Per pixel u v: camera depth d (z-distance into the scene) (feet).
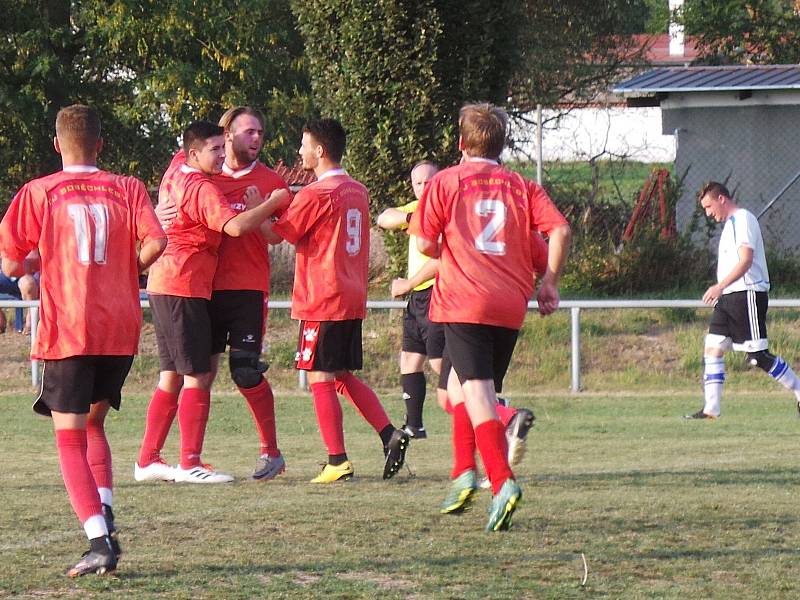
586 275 180.04
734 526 58.13
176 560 51.03
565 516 60.95
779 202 205.16
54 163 237.04
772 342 143.84
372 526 58.59
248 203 76.18
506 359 59.82
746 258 111.75
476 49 144.97
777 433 104.01
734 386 137.18
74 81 230.48
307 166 78.38
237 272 78.59
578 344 136.46
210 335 77.87
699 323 150.51
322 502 66.44
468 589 46.06
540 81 236.63
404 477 78.79
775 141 206.39
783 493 68.49
